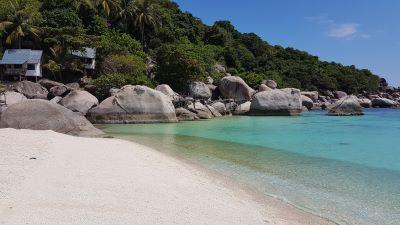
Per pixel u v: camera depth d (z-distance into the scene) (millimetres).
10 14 47562
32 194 9508
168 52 50969
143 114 32844
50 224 7676
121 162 14047
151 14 65375
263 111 44406
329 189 11992
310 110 59750
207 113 40438
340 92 83000
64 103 34438
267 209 9852
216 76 59250
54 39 47688
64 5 55031
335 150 19906
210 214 8977
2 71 46562
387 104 76062
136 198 9727
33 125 21516
